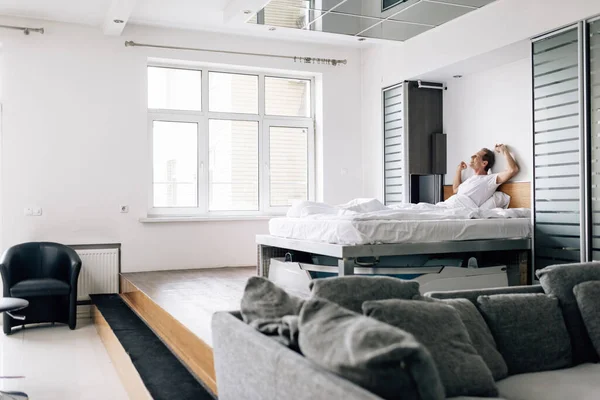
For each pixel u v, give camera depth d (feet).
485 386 7.11
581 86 14.99
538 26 16.25
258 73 24.62
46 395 12.75
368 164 25.13
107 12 19.89
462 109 21.75
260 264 18.88
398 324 7.14
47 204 20.99
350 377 5.21
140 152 22.34
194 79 23.73
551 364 8.66
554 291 9.48
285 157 25.07
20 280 19.25
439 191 22.56
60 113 21.17
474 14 18.57
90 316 21.13
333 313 6.23
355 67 25.43
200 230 23.41
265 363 6.28
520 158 19.06
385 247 14.69
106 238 21.89
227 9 19.81
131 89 22.15
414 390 5.21
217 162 24.00
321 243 15.24
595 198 14.67
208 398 10.11
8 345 17.22
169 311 14.56
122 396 12.72
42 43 20.92
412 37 21.29
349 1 16.88
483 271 15.76
